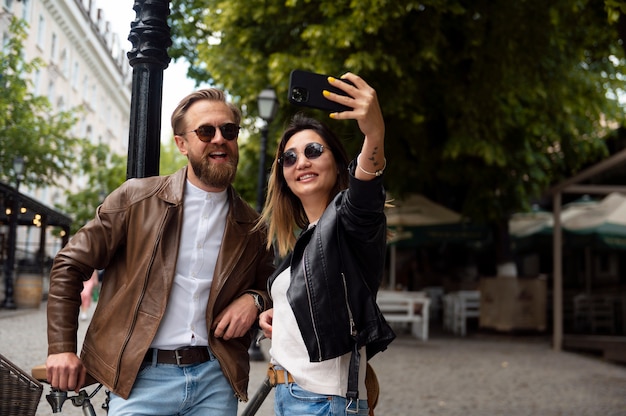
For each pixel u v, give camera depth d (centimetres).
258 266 277
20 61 1827
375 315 228
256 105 1373
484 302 1606
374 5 871
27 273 1755
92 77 4278
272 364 245
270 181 275
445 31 1123
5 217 1831
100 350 246
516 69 1105
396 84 1118
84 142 2942
